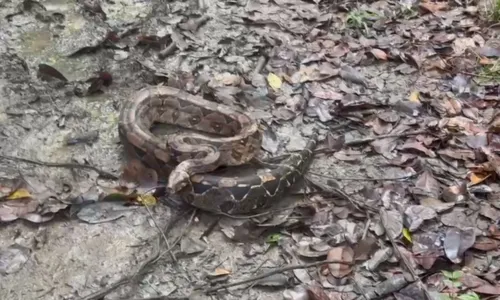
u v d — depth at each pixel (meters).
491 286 2.53
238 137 2.80
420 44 3.59
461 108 3.21
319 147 2.96
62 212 2.63
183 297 2.44
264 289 2.49
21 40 3.28
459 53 3.56
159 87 2.99
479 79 3.41
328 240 2.63
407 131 3.08
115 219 2.64
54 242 2.57
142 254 2.56
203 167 2.68
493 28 3.77
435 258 2.58
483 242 2.67
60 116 2.96
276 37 3.47
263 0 3.71
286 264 2.57
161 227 2.62
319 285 2.51
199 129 2.98
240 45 3.41
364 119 3.11
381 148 2.98
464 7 3.90
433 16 3.81
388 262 2.58
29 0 3.42
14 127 2.89
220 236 2.63
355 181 2.85
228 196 2.64
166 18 3.48
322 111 3.12
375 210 2.72
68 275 2.49
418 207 2.74
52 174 2.75
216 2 3.64
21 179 2.69
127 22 3.43
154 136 2.80
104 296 2.43
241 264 2.56
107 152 2.86
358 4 3.80
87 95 3.06
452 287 2.53
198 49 3.36
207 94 3.11
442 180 2.88
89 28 3.37
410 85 3.34
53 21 3.38
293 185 2.77
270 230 2.65
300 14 3.65
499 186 2.88
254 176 2.67
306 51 3.43
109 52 3.27
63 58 3.21
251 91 3.16
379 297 2.49
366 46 3.52
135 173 2.73
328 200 2.76
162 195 2.71
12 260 2.50
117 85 3.13
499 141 3.04
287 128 3.04
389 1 3.87
